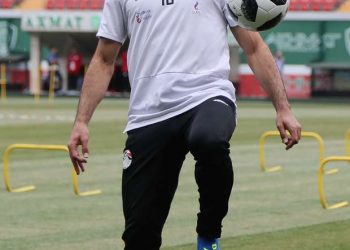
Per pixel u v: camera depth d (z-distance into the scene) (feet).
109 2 41.27
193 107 38.83
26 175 108.88
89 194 92.63
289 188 99.14
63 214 79.51
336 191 97.09
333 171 116.78
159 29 39.70
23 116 227.20
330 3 359.25
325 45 358.02
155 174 39.22
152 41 39.81
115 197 90.74
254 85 362.74
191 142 37.91
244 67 362.74
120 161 125.18
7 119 214.69
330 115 250.57
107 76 41.47
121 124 200.75
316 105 315.78
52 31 370.32
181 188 96.94
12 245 64.80
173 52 39.58
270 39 362.74
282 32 361.30
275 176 111.04
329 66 353.31
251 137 172.24
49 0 383.04
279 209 83.25
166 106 39.22
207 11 39.81
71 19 369.71
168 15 39.63
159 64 39.68
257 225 73.97
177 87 39.27
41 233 69.92
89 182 102.78
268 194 93.86
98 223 74.74
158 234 39.68
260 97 359.66
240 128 194.90
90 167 117.80
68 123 201.67
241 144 157.17
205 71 39.47
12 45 382.42
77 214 79.46
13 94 364.17
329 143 162.09
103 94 41.32
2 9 382.22
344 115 250.98
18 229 71.61
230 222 75.41
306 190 97.66
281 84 40.29
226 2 39.93
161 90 39.34
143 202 39.19
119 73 371.56
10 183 101.19
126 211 39.63
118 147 146.82
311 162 128.77
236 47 358.84
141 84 40.04
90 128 188.14
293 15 359.25
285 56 361.51
